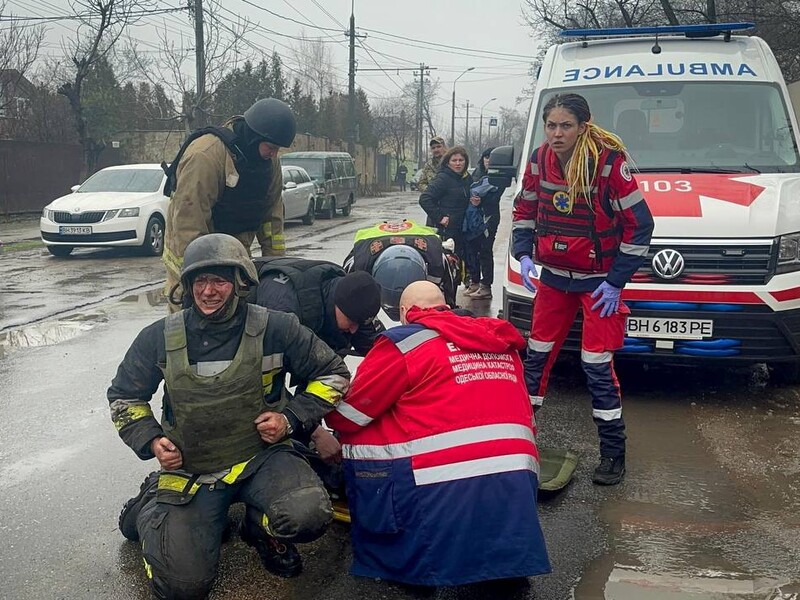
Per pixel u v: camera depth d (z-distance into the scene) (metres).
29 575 3.34
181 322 3.04
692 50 6.75
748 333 5.12
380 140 59.16
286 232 18.66
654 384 5.95
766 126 6.21
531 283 4.45
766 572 3.32
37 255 14.45
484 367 3.25
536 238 4.43
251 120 4.39
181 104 29.06
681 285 5.11
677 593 3.16
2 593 3.20
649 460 4.51
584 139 4.02
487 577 3.02
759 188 5.43
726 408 5.39
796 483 4.19
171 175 4.48
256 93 34.22
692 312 5.11
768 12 15.12
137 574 3.36
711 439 4.81
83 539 3.66
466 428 3.12
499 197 9.49
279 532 3.05
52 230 13.73
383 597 3.19
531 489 3.12
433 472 3.09
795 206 5.27
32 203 23.30
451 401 3.14
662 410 5.36
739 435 4.88
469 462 3.08
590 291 4.25
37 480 4.30
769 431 4.95
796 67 17.05
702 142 6.18
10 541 3.64
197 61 24.09
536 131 6.56
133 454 4.66
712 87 6.43
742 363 5.23
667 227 5.14
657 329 5.18
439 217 9.01
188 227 4.33
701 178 5.65
